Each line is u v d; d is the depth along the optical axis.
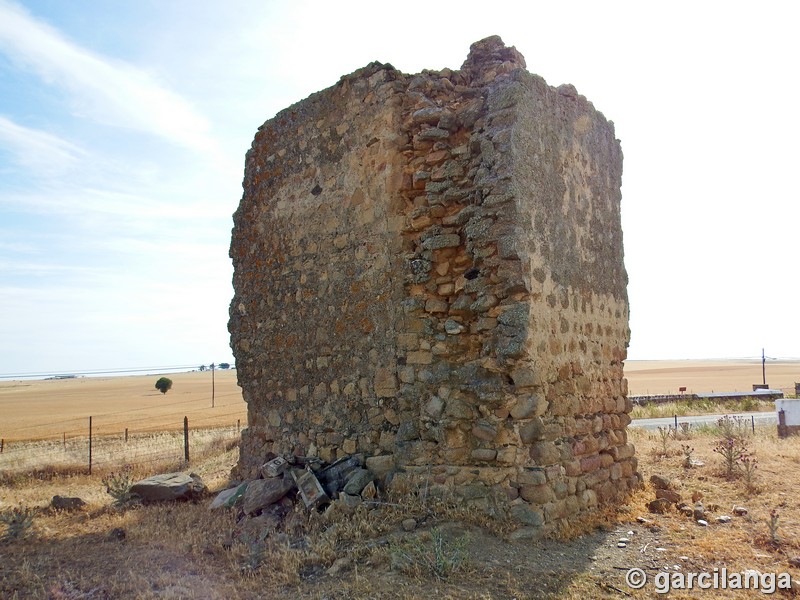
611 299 9.16
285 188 9.78
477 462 6.89
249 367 10.17
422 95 8.21
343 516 6.97
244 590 5.41
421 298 7.75
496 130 7.19
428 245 7.68
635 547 6.17
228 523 7.62
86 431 29.02
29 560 6.55
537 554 5.85
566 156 8.20
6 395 82.38
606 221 9.22
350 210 8.68
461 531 6.27
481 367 7.07
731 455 9.44
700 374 90.06
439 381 7.39
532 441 6.73
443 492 6.94
